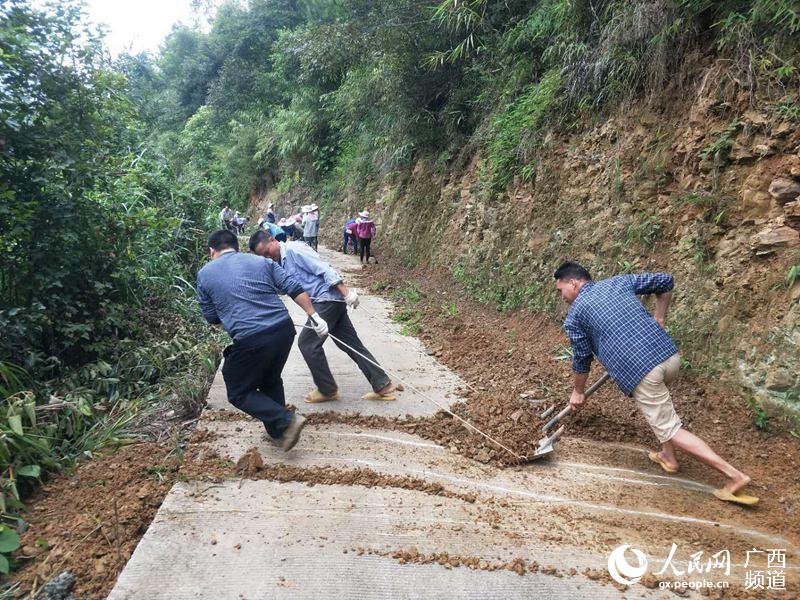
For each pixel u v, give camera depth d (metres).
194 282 9.30
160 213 9.33
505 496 3.41
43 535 2.99
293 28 27.44
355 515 3.13
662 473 3.71
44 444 3.67
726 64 4.82
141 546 2.78
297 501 3.26
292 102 22.84
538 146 7.52
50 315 5.29
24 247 5.15
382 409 4.67
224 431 4.20
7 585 2.65
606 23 6.45
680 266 4.95
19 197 5.08
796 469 3.52
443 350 6.54
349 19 12.20
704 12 5.19
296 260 4.70
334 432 4.23
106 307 5.90
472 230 9.25
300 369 5.71
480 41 9.80
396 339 7.05
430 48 10.95
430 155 12.53
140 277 6.71
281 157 24.73
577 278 3.79
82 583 2.63
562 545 2.92
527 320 6.85
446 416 4.52
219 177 28.77
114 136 6.39
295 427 3.62
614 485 3.56
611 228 5.91
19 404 3.83
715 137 4.77
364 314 8.43
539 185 7.37
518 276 7.39
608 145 6.26
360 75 13.34
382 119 13.44
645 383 3.40
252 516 3.09
